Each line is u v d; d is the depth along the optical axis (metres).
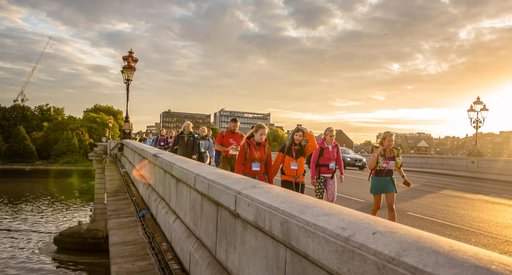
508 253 6.29
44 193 67.25
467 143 134.12
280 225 2.42
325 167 7.36
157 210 6.82
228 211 3.45
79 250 22.20
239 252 3.18
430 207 11.08
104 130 125.31
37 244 33.28
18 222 43.81
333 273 1.91
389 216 7.17
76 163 114.56
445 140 161.50
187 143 11.77
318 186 7.40
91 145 122.75
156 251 5.19
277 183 16.34
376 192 7.16
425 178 22.08
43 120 134.12
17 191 69.00
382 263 1.59
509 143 127.62
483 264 1.36
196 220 4.44
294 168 6.68
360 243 1.74
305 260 2.22
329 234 1.95
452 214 9.95
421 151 51.19
